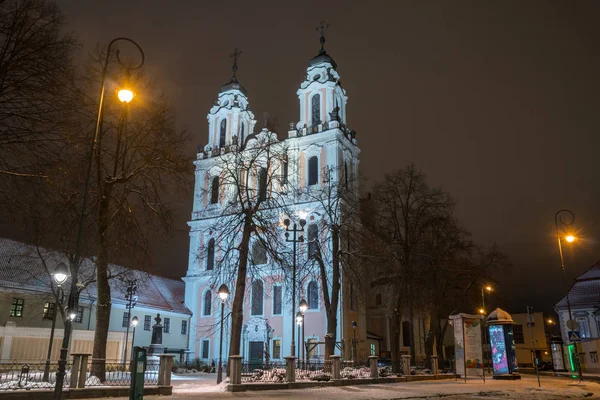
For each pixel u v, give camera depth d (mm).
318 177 53750
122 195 23922
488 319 32812
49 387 16344
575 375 40844
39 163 17750
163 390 18375
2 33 16250
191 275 58000
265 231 28344
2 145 16703
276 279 42750
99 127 20938
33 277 36750
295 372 24656
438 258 40312
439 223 39844
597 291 55281
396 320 37062
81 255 25938
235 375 20734
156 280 60312
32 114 16891
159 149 23719
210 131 64188
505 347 31688
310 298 49875
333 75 59406
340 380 24359
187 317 57094
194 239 58812
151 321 52312
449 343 73688
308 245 46156
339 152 54750
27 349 35719
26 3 16625
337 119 55500
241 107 65375
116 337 43781
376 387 23641
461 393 20516
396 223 39594
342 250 36344
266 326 50656
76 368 16672
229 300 53094
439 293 41219
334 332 33000
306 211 50531
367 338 57500
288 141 55594
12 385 16516
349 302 50188
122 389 17297
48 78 16984
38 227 19906
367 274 39531
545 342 79188
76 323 41594
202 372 47781
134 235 24203
